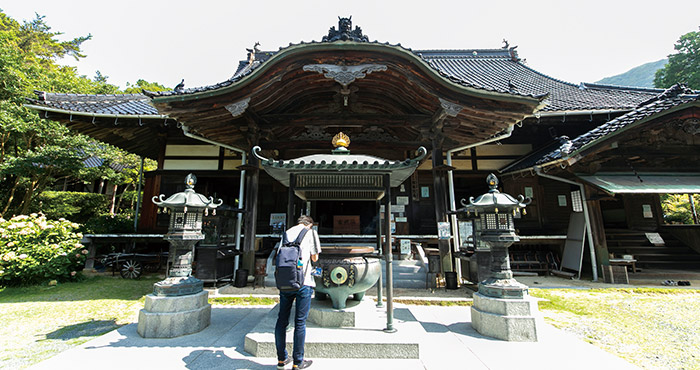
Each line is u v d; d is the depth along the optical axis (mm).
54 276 7117
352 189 3662
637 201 10391
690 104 7004
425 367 2775
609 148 7109
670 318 4500
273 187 9562
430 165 9562
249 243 6496
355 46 5551
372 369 2711
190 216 4062
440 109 6141
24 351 3279
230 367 2748
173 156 9906
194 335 3635
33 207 12055
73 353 3051
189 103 5848
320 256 3611
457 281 6129
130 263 7953
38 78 12922
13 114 10164
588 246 8438
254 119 6613
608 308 5023
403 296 5523
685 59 23438
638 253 8680
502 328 3541
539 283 7125
